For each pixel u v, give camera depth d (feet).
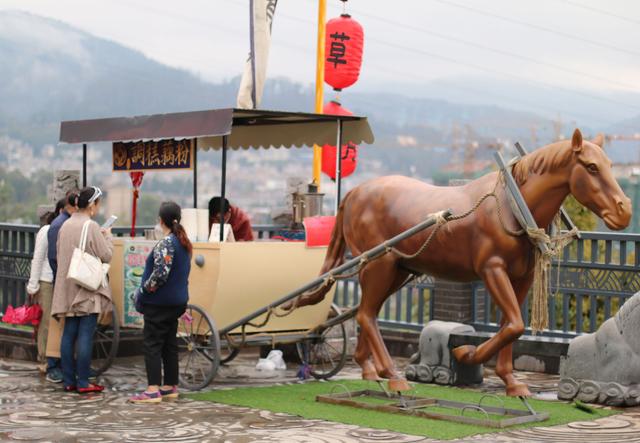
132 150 34.73
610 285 35.22
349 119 33.76
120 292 33.27
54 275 33.19
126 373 34.78
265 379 33.91
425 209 28.17
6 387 31.78
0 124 371.97
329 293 33.63
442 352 33.35
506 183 26.81
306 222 32.89
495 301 26.68
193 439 23.91
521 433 24.91
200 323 31.19
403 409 27.12
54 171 38.96
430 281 39.83
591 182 25.73
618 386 28.99
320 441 23.63
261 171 401.49
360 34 45.88
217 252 30.71
